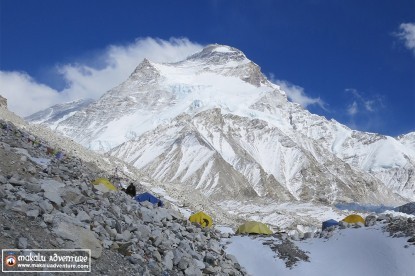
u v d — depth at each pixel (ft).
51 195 70.38
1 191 65.51
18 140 114.32
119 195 91.40
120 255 68.80
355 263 97.25
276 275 95.45
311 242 110.93
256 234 121.90
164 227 89.61
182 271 76.74
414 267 89.45
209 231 108.06
